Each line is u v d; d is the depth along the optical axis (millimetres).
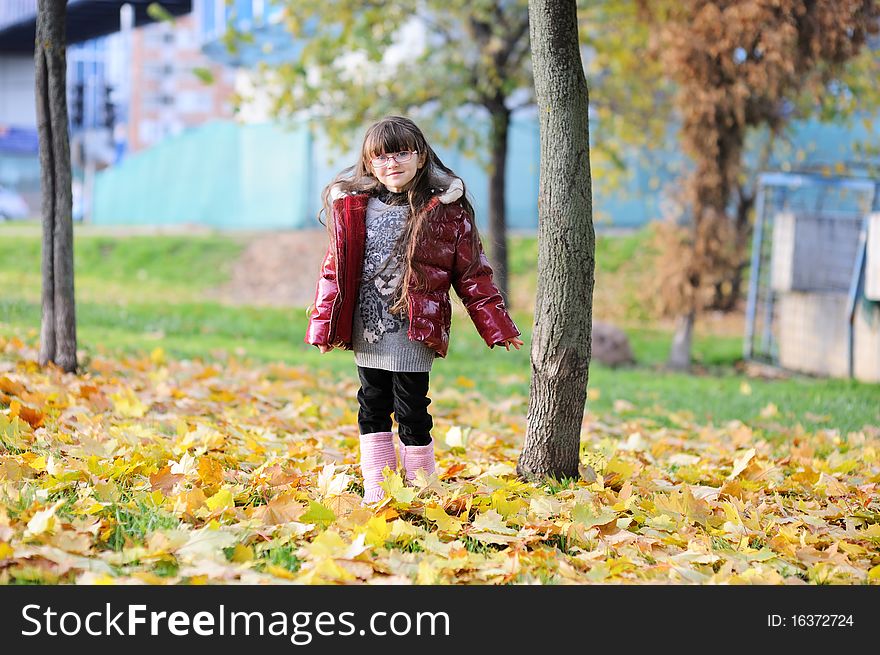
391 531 5637
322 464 7660
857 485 8289
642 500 6805
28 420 7965
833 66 18000
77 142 50938
